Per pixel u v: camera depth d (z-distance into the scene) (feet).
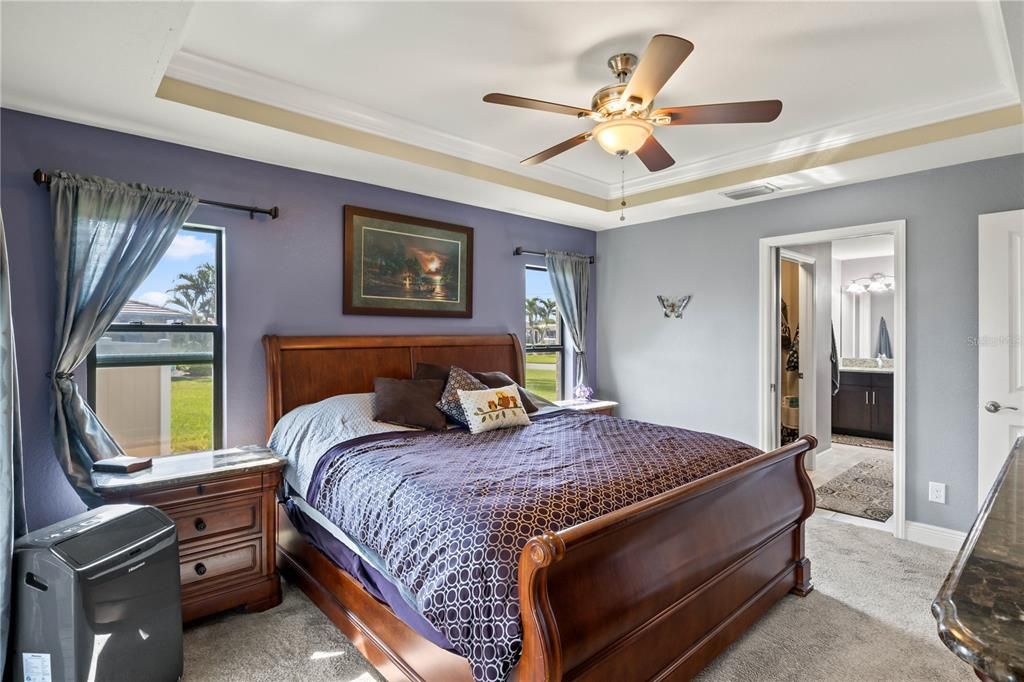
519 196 13.23
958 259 10.61
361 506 7.11
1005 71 8.19
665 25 6.99
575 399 16.22
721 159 12.14
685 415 15.20
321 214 11.43
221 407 10.27
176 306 9.83
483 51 7.68
